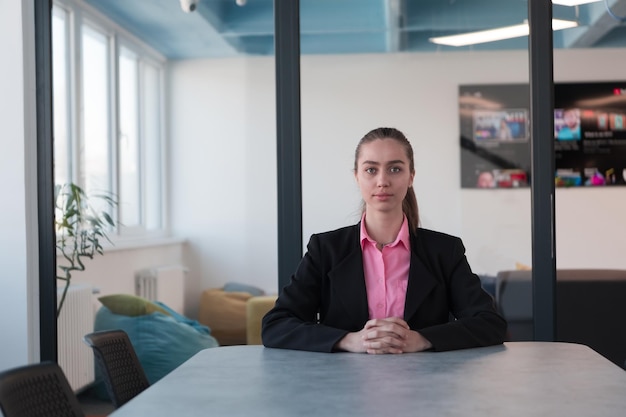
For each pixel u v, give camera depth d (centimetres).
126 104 390
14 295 375
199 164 380
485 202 358
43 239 380
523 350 210
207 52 379
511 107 357
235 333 376
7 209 375
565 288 357
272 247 372
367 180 219
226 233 377
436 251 224
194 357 204
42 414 162
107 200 392
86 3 388
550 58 353
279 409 147
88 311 388
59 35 391
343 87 365
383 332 206
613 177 356
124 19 387
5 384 154
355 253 222
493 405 149
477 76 359
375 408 147
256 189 373
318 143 366
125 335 216
